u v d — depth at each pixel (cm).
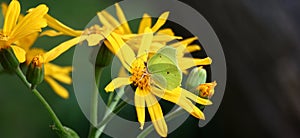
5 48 58
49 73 70
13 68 58
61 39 91
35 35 66
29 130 90
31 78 58
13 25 58
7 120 89
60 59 90
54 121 59
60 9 94
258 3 94
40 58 58
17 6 58
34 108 91
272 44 94
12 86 90
